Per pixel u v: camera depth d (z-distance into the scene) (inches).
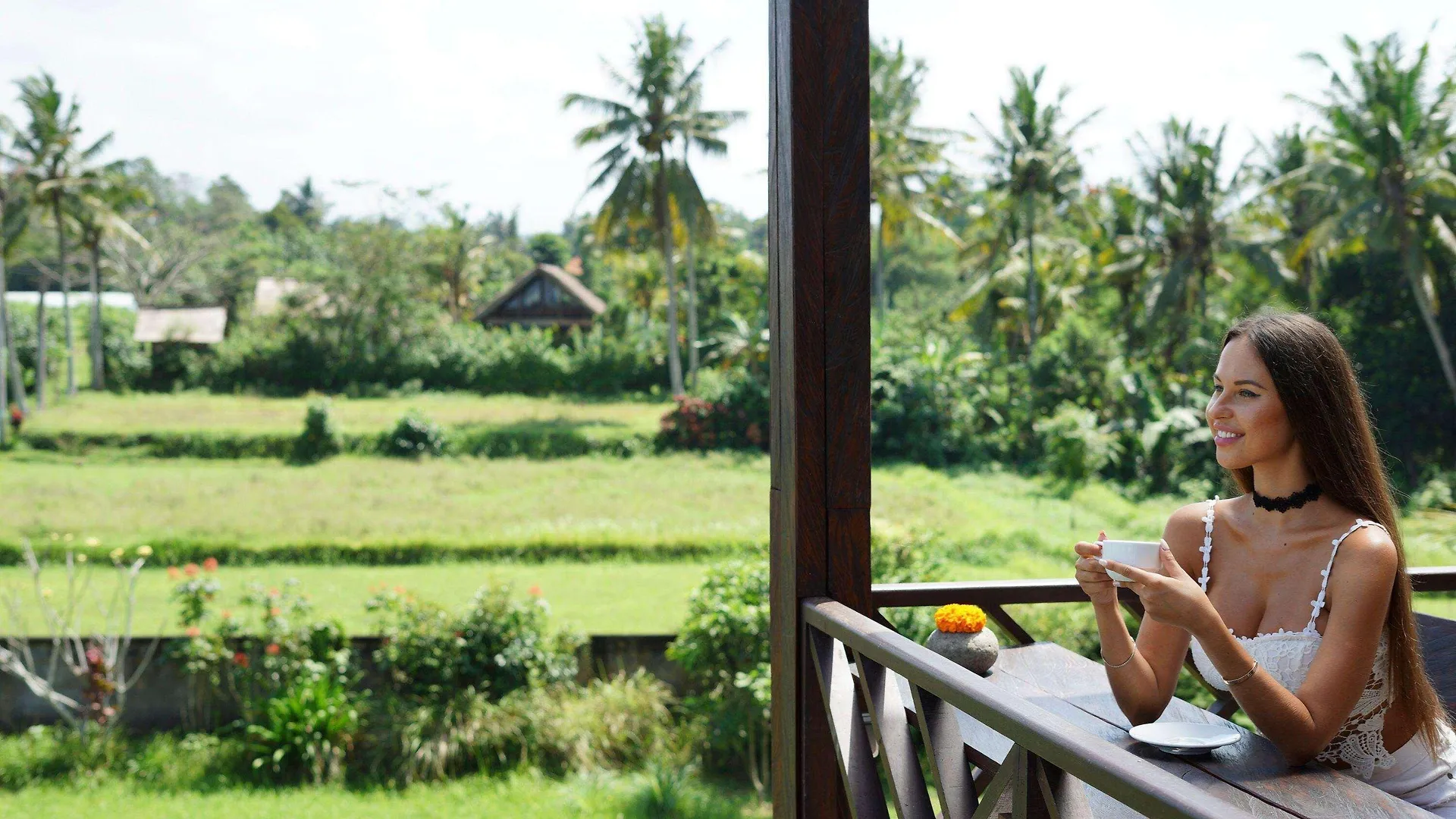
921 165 1418.6
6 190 1318.9
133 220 1897.1
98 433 1051.9
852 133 72.2
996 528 704.4
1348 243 1009.5
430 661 352.2
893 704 61.9
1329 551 55.4
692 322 1358.3
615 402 1360.7
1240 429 57.9
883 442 1024.9
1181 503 877.2
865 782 64.4
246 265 1846.7
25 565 615.5
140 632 442.0
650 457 1015.0
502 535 665.0
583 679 377.1
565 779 330.0
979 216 1392.7
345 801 314.0
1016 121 1198.3
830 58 71.6
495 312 1689.2
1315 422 55.9
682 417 1053.2
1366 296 1015.0
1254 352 57.6
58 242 1544.0
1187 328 1135.0
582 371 1422.2
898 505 754.8
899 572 389.1
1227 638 51.6
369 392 1374.3
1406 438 959.0
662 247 1472.7
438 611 369.1
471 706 343.6
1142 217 1202.6
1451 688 79.4
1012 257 1315.2
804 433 72.9
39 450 1037.8
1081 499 868.6
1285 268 1121.4
